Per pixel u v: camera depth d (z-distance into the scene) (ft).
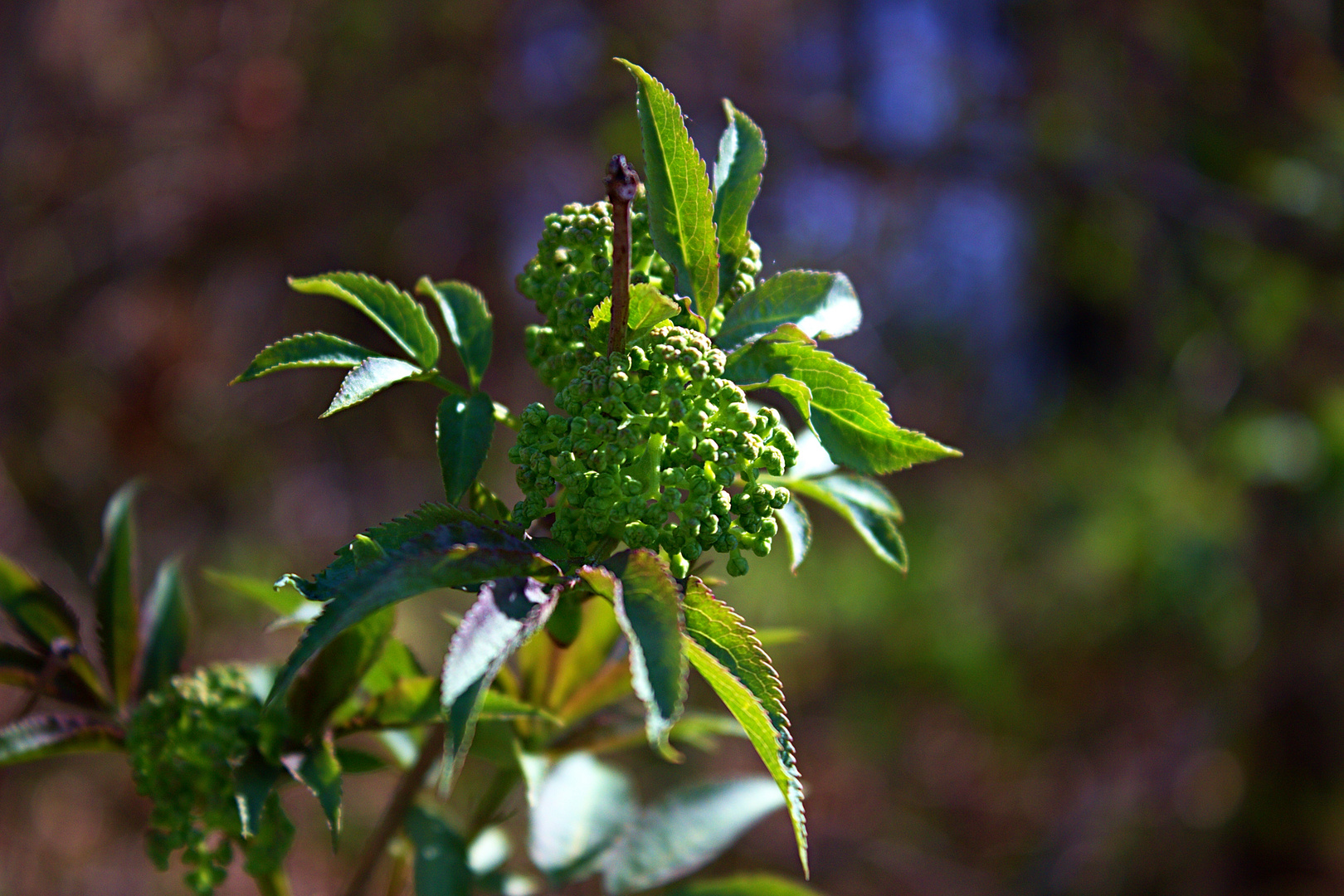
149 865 19.65
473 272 30.35
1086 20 24.95
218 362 28.12
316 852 20.42
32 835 19.10
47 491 24.16
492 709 5.22
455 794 17.19
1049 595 26.14
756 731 3.85
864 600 25.23
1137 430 26.68
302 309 29.76
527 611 3.84
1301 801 24.34
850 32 29.04
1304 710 24.64
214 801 5.37
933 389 31.99
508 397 30.45
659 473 4.49
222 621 24.22
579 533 4.40
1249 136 24.29
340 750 5.77
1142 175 22.89
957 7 27.25
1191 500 24.88
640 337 4.50
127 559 6.16
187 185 25.94
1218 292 25.57
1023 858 24.52
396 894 6.79
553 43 27.78
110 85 24.66
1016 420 30.91
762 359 4.75
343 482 30.04
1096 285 28.58
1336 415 24.09
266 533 27.63
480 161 27.22
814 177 28.73
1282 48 24.07
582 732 6.18
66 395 24.54
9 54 20.06
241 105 25.84
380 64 26.94
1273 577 24.71
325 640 3.64
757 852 23.11
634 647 3.67
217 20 25.53
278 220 26.71
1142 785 24.97
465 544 3.96
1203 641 25.12
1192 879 24.47
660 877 6.56
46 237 23.80
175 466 26.71
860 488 5.69
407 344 4.90
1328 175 22.80
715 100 26.35
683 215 4.72
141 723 5.36
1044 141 23.94
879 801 25.00
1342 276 22.41
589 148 28.40
